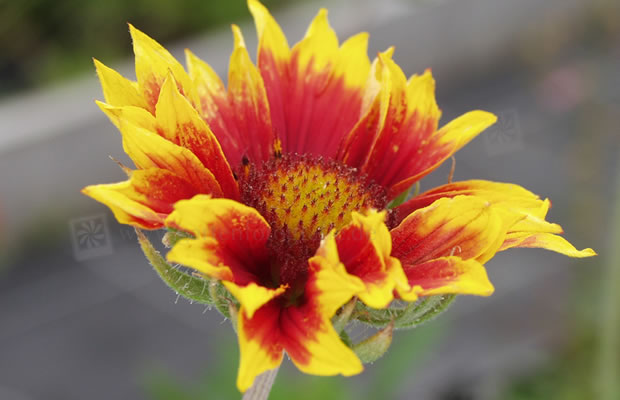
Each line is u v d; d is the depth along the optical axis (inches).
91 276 20.9
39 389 17.6
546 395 15.4
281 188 7.8
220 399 12.0
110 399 17.3
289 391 11.8
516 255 21.0
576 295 14.3
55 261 21.5
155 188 7.2
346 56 8.3
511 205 7.8
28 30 26.3
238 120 8.0
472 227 7.2
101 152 22.7
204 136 7.3
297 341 6.9
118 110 7.2
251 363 6.7
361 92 8.3
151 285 20.6
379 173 8.0
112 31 27.1
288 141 8.2
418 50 30.1
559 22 29.1
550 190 24.1
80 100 23.2
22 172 21.4
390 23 29.1
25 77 25.8
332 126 8.3
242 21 28.2
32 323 19.5
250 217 7.0
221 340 12.5
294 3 29.5
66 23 26.7
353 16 28.7
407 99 8.0
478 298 19.6
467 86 31.4
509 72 31.8
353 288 6.7
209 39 27.0
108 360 18.4
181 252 6.7
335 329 7.0
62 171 22.1
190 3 27.7
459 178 24.8
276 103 8.2
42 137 21.5
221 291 7.2
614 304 12.5
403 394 16.4
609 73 15.2
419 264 7.1
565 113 26.9
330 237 6.9
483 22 31.0
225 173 7.5
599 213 14.2
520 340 17.9
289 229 7.7
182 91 7.6
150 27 27.6
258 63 8.2
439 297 7.3
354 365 6.7
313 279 7.0
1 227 21.3
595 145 14.1
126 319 19.6
